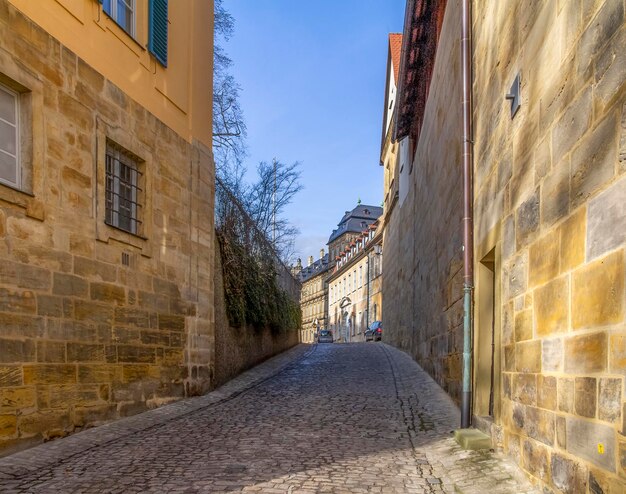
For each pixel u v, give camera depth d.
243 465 5.10
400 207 21.52
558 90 3.76
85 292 6.76
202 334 10.01
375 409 8.18
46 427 5.95
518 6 4.88
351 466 5.10
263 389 10.53
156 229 8.64
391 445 5.98
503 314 5.11
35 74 6.13
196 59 10.55
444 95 10.28
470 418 6.43
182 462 5.20
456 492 4.32
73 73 6.78
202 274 10.19
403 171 20.73
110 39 7.66
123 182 8.07
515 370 4.64
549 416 3.77
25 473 4.81
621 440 2.71
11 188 5.66
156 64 8.98
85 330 6.72
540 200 4.08
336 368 14.03
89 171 6.97
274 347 17.83
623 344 2.73
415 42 14.86
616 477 2.76
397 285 22.30
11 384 5.51
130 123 8.05
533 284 4.20
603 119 3.02
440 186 10.68
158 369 8.42
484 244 6.12
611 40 2.94
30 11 6.12
